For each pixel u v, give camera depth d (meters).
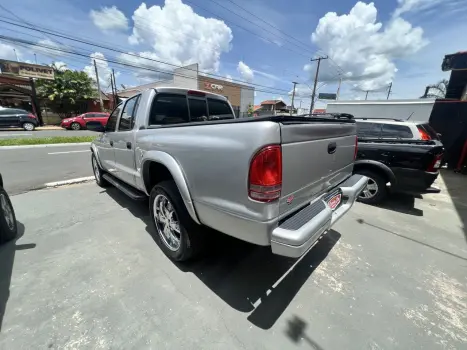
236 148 1.54
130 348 1.48
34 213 3.43
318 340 1.58
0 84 18.94
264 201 1.46
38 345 1.48
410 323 1.74
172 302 1.86
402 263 2.47
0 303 1.79
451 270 2.37
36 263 2.28
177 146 2.01
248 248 2.67
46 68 19.64
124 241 2.71
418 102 9.76
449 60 8.81
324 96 34.03
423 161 3.52
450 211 3.90
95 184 4.99
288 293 2.01
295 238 1.46
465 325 1.73
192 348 1.50
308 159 1.79
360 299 1.96
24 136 13.05
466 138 7.20
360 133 4.66
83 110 26.20
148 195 2.74
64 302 1.82
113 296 1.90
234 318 1.74
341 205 2.52
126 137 2.93
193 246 2.18
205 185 1.79
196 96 3.18
